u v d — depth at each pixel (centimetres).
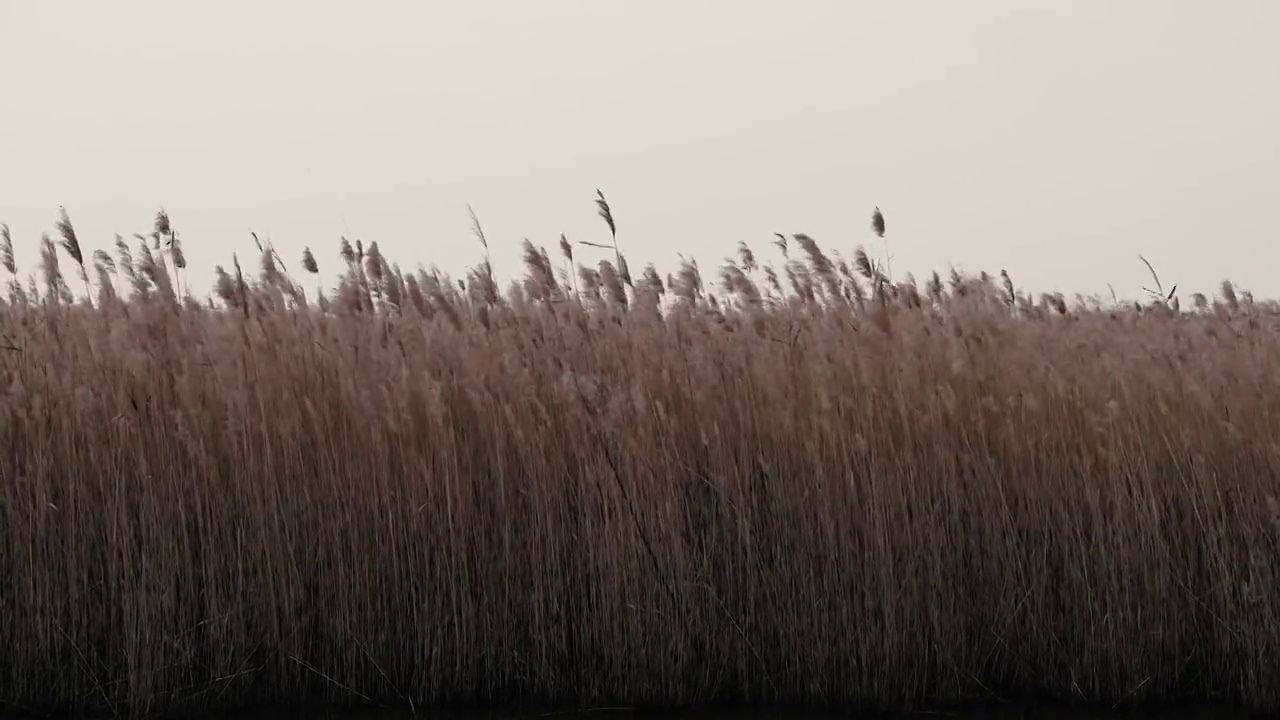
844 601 776
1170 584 784
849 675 775
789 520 795
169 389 810
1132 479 796
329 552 787
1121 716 752
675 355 877
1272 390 854
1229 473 812
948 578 785
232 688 764
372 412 799
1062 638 790
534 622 781
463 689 773
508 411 790
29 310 880
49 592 761
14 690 756
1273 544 785
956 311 913
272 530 779
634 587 779
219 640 761
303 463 799
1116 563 788
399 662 782
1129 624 775
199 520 770
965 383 847
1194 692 782
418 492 793
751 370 855
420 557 787
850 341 876
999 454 827
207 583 770
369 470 793
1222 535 785
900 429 824
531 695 782
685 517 808
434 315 905
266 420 809
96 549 778
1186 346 908
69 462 775
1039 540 802
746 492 812
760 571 793
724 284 910
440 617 778
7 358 828
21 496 771
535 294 912
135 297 854
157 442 787
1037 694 785
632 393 816
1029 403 820
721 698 785
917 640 775
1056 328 950
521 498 803
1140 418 838
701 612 785
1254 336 938
